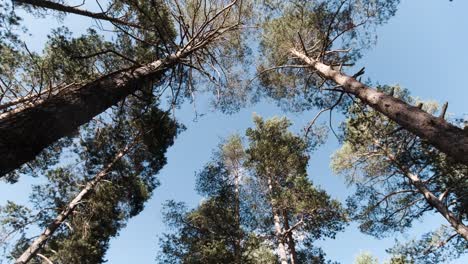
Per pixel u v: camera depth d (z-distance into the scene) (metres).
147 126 11.87
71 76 8.41
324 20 11.45
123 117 11.84
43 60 8.29
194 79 13.04
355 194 14.40
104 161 12.98
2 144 3.04
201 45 10.24
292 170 15.00
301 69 12.95
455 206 11.80
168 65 8.02
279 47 12.66
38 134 3.45
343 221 12.88
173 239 13.38
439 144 5.23
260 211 15.05
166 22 9.77
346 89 8.34
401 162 13.07
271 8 12.20
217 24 11.64
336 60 11.95
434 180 12.34
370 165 15.04
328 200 12.65
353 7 11.07
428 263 12.38
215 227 13.43
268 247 14.09
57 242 12.12
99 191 12.09
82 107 4.30
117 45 9.41
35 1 7.32
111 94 5.14
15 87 8.74
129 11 9.30
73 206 11.32
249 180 16.27
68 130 4.02
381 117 12.82
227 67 13.03
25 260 9.70
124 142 12.85
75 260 11.58
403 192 13.54
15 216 11.59
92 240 12.16
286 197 13.07
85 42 8.77
